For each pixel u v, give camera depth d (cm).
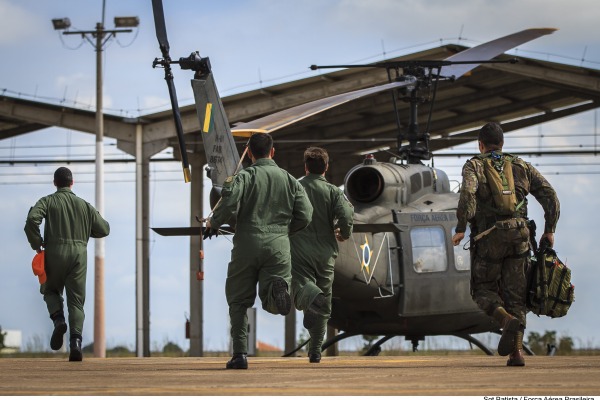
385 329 2298
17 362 1537
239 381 945
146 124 4112
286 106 3938
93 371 1187
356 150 4600
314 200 1309
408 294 2214
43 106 4112
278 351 4891
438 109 4162
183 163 1558
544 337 3822
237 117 3972
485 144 1192
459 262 2288
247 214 1151
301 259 1298
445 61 2312
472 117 4406
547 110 4431
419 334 2342
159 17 1573
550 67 3691
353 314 2278
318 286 1317
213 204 1580
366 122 4288
